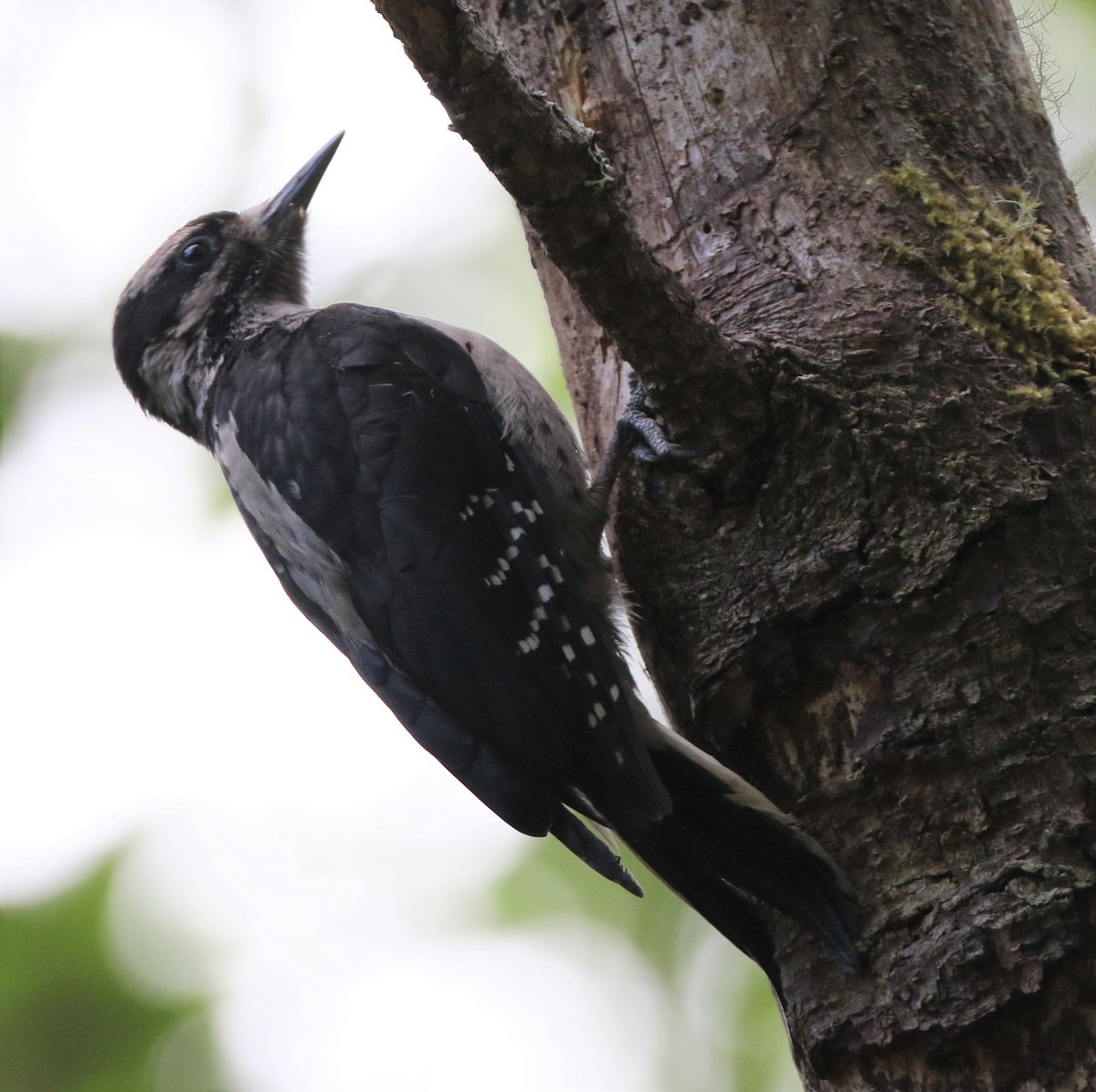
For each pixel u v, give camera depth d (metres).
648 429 6.27
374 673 6.99
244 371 7.88
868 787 5.55
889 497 5.64
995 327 5.79
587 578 7.05
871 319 5.87
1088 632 5.35
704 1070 9.42
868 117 6.30
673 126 6.58
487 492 6.92
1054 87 9.07
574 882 9.97
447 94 4.82
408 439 6.94
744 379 5.71
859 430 5.66
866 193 6.17
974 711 5.39
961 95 6.37
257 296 8.70
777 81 6.44
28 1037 9.08
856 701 5.66
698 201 6.45
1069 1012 5.02
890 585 5.60
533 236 7.53
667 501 6.12
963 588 5.48
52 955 9.25
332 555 7.03
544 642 6.65
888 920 5.39
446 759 6.66
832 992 5.48
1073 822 5.19
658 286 5.32
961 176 6.21
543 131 4.88
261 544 7.69
